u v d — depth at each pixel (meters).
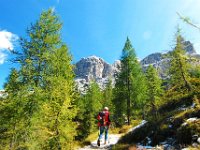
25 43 20.39
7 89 19.47
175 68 21.92
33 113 18.61
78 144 18.28
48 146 17.64
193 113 13.88
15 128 18.92
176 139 12.77
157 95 40.66
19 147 18.05
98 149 15.94
